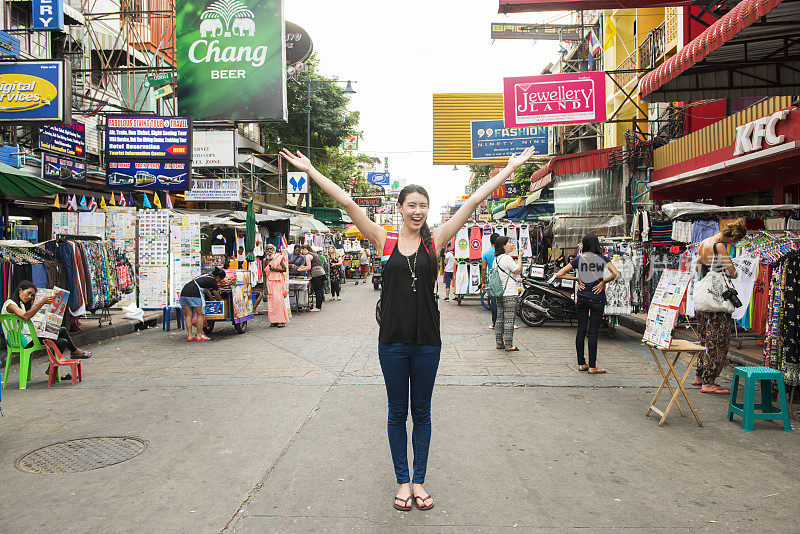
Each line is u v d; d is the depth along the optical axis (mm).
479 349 8859
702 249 6078
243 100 17891
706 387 6105
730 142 10211
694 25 12125
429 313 3355
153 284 13477
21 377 6531
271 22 17797
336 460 4168
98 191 16938
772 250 6238
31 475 3943
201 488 3688
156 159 15703
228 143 18344
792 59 6660
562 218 12977
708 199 13750
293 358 8273
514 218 20906
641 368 7359
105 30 18594
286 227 19469
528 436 4691
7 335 6621
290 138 28891
